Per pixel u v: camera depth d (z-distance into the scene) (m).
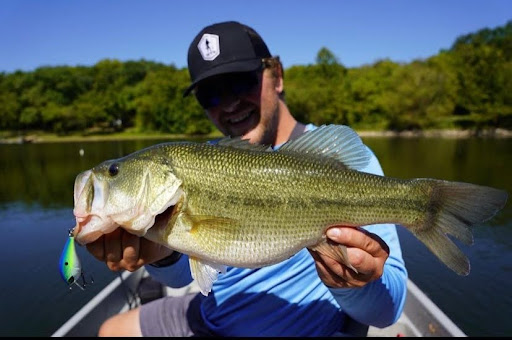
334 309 0.57
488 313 1.21
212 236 0.47
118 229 0.47
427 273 1.46
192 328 0.63
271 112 0.68
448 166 4.23
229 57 0.66
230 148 0.48
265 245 0.47
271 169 0.47
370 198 0.47
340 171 0.48
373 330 0.79
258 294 0.56
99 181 0.47
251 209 0.47
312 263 0.56
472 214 0.45
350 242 0.43
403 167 4.22
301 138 0.49
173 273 0.60
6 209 2.64
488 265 1.54
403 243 1.73
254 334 0.57
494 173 3.78
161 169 0.47
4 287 1.39
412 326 0.79
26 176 4.24
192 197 0.47
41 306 1.25
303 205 0.47
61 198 3.02
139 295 0.90
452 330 0.66
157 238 0.47
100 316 0.81
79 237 0.46
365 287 0.47
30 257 1.69
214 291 0.61
